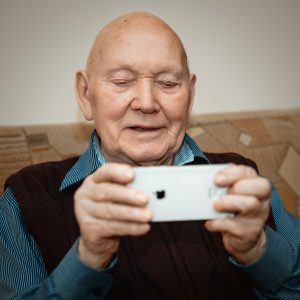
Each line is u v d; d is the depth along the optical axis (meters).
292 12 1.44
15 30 1.14
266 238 0.68
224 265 0.82
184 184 0.57
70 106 1.22
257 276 0.71
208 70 1.36
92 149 0.94
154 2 1.27
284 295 0.77
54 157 1.07
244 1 1.37
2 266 0.77
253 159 1.25
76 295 0.64
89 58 0.88
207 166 0.57
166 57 0.82
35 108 1.19
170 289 0.77
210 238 0.83
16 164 1.02
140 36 0.82
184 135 0.92
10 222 0.84
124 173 0.53
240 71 1.41
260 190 0.55
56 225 0.81
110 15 1.24
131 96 0.82
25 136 1.05
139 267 0.77
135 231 0.55
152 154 0.85
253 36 1.40
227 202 0.55
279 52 1.45
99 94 0.84
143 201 0.52
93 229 0.56
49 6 1.17
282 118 1.35
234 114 1.31
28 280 0.77
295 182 1.29
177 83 0.86
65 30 1.19
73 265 0.62
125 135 0.84
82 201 0.56
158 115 0.84
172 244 0.80
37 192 0.85
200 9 1.32
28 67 1.17
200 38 1.34
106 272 0.63
